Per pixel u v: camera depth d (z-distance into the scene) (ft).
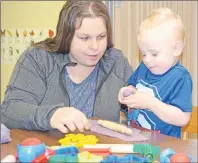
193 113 4.11
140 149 2.34
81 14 3.30
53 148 2.36
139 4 7.36
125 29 7.27
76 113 2.79
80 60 3.56
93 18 3.30
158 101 3.18
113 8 7.15
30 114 2.97
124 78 4.03
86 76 3.90
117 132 2.85
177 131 3.38
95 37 3.39
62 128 2.73
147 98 3.19
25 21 7.18
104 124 2.98
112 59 4.06
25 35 7.21
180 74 3.34
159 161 2.20
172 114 3.13
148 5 7.41
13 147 2.54
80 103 3.85
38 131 2.97
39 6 7.18
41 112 2.92
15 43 7.21
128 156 2.15
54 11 7.22
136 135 2.77
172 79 3.35
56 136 2.83
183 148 2.46
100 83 3.93
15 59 7.20
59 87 3.72
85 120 2.76
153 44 3.28
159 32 3.26
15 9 7.14
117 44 7.25
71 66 3.81
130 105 3.26
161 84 3.40
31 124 2.95
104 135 2.79
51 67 3.72
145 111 3.44
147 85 3.53
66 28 3.45
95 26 3.32
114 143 2.60
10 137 2.76
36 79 3.59
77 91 3.86
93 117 3.72
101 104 3.87
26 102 3.41
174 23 3.30
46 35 7.23
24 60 3.69
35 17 7.20
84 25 3.31
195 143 2.59
